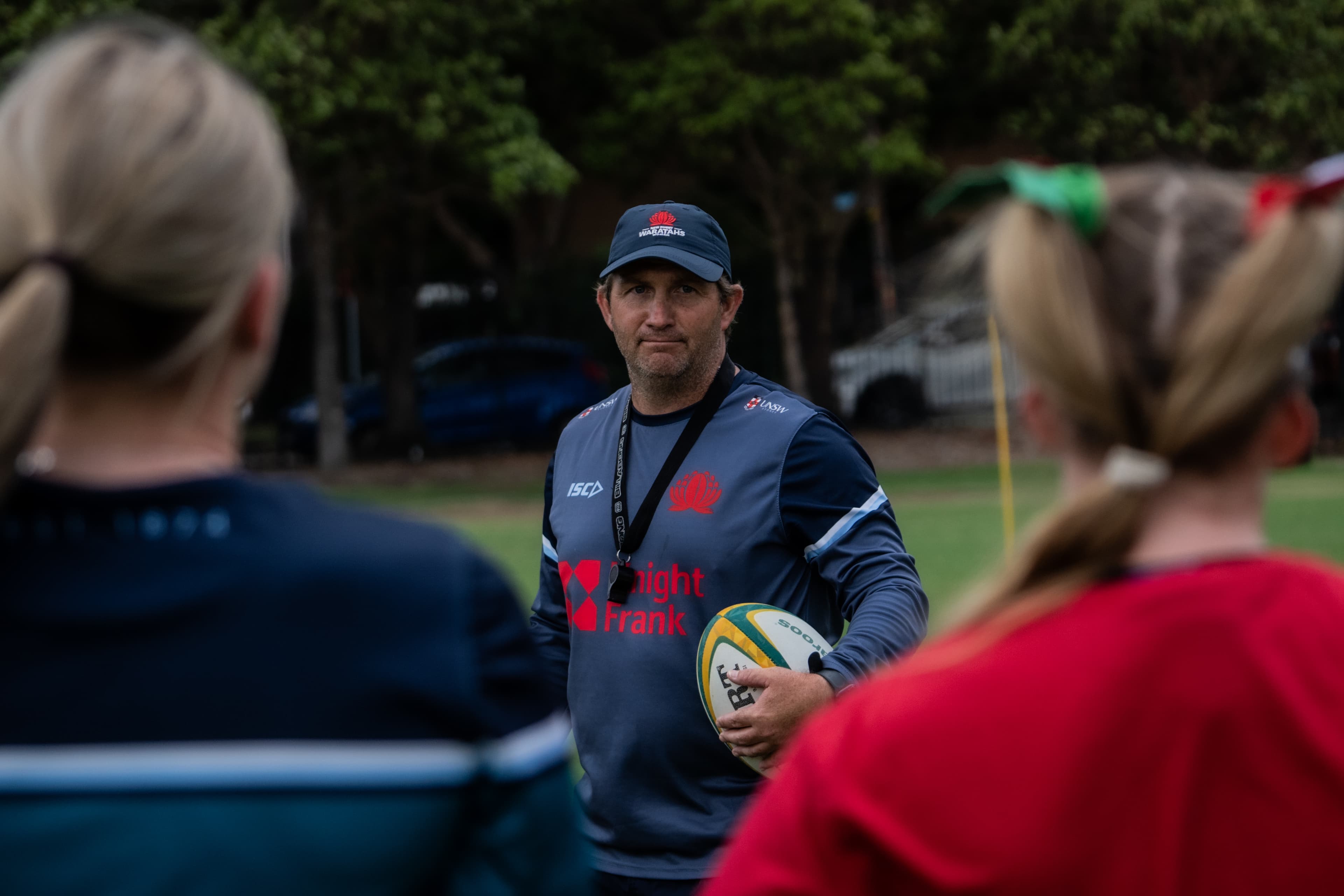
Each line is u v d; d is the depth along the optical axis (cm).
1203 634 314
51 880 303
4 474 305
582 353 5753
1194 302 313
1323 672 317
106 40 341
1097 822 310
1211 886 308
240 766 311
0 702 309
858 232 6725
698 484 793
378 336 5544
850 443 805
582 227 6656
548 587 870
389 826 316
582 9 5128
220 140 325
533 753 339
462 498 4097
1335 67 4800
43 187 314
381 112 4319
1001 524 3006
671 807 771
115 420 332
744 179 5322
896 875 326
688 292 812
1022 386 352
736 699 742
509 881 335
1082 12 5003
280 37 4012
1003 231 331
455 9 4384
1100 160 5172
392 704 322
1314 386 4872
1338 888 307
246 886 308
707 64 4784
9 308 302
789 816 341
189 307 322
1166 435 313
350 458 5231
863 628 721
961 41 5388
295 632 320
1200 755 310
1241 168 4984
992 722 317
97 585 317
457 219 6431
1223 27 4709
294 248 471
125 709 310
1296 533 2734
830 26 4666
